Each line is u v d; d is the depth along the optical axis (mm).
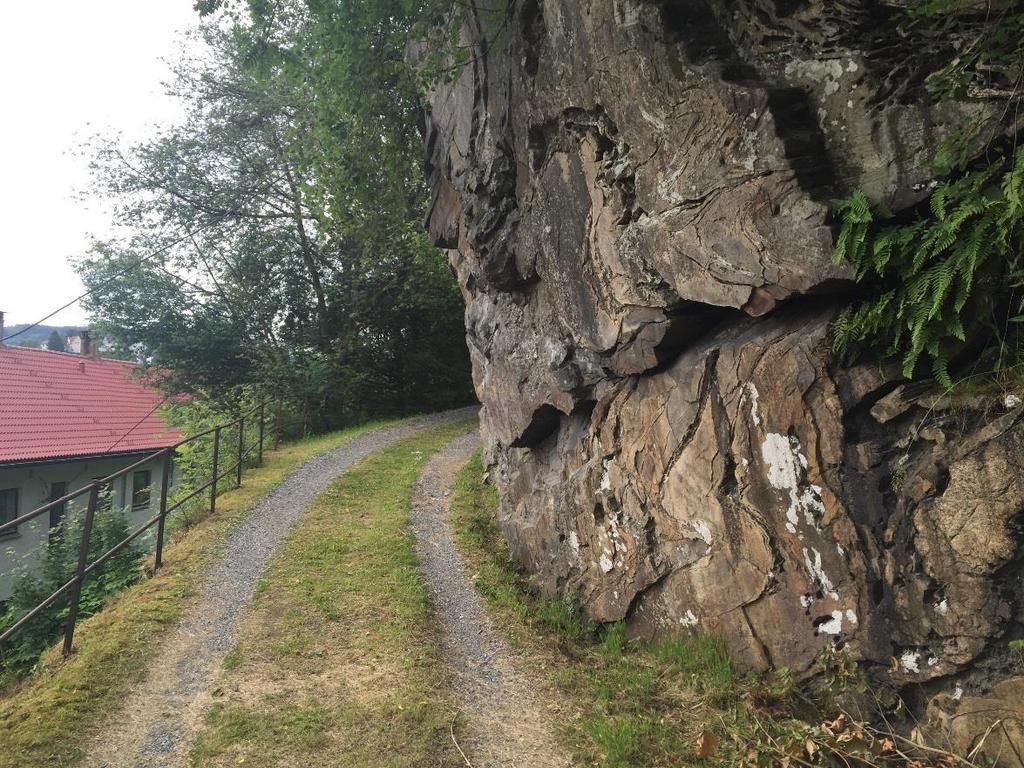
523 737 4496
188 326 20359
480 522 9398
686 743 4285
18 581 9680
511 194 7961
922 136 3811
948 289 3600
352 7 7285
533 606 6867
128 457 19000
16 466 15531
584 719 4664
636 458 6027
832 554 4324
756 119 4457
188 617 6023
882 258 3719
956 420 3727
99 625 5816
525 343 8180
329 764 4059
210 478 11344
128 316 20031
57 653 5375
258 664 5254
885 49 4062
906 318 3828
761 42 4746
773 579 4730
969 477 3613
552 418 8023
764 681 4777
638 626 6055
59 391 21016
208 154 20859
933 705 3812
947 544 3711
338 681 5047
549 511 7289
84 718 4418
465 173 9016
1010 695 3449
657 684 5129
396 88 8906
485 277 8703
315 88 8633
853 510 4188
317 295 21875
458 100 9031
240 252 20844
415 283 21531
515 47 7051
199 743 4211
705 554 5316
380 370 23078
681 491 5480
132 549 9758
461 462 13352
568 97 6273
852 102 4168
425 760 4148
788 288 4383
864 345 4137
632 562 6035
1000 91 3473
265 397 18672
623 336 5996
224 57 20062
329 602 6422
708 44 5062
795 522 4531
